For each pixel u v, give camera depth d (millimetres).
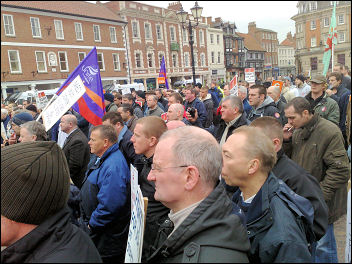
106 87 18859
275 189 1473
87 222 2578
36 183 1064
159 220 2049
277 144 1959
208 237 1130
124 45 26391
